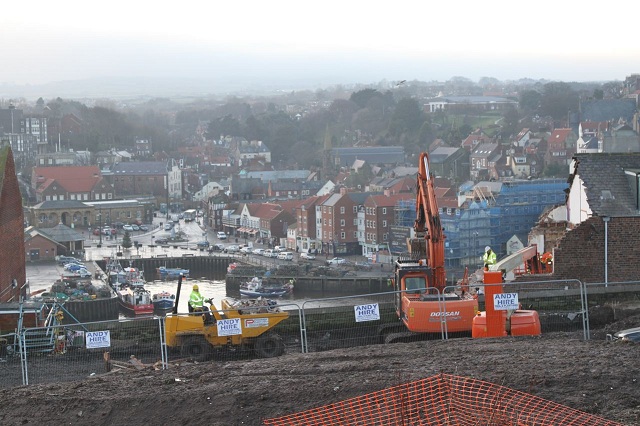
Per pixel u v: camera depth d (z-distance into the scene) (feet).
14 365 102.37
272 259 452.35
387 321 112.37
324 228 472.85
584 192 131.23
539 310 113.39
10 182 213.66
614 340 77.25
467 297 98.73
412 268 107.24
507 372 63.77
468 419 54.29
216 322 99.60
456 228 381.40
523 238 392.06
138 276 394.11
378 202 448.65
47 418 61.77
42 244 440.45
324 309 111.45
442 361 69.62
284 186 633.61
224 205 591.37
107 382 70.08
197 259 458.09
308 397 60.85
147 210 626.23
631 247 116.78
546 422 53.52
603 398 58.13
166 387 66.18
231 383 65.46
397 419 54.95
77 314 315.17
